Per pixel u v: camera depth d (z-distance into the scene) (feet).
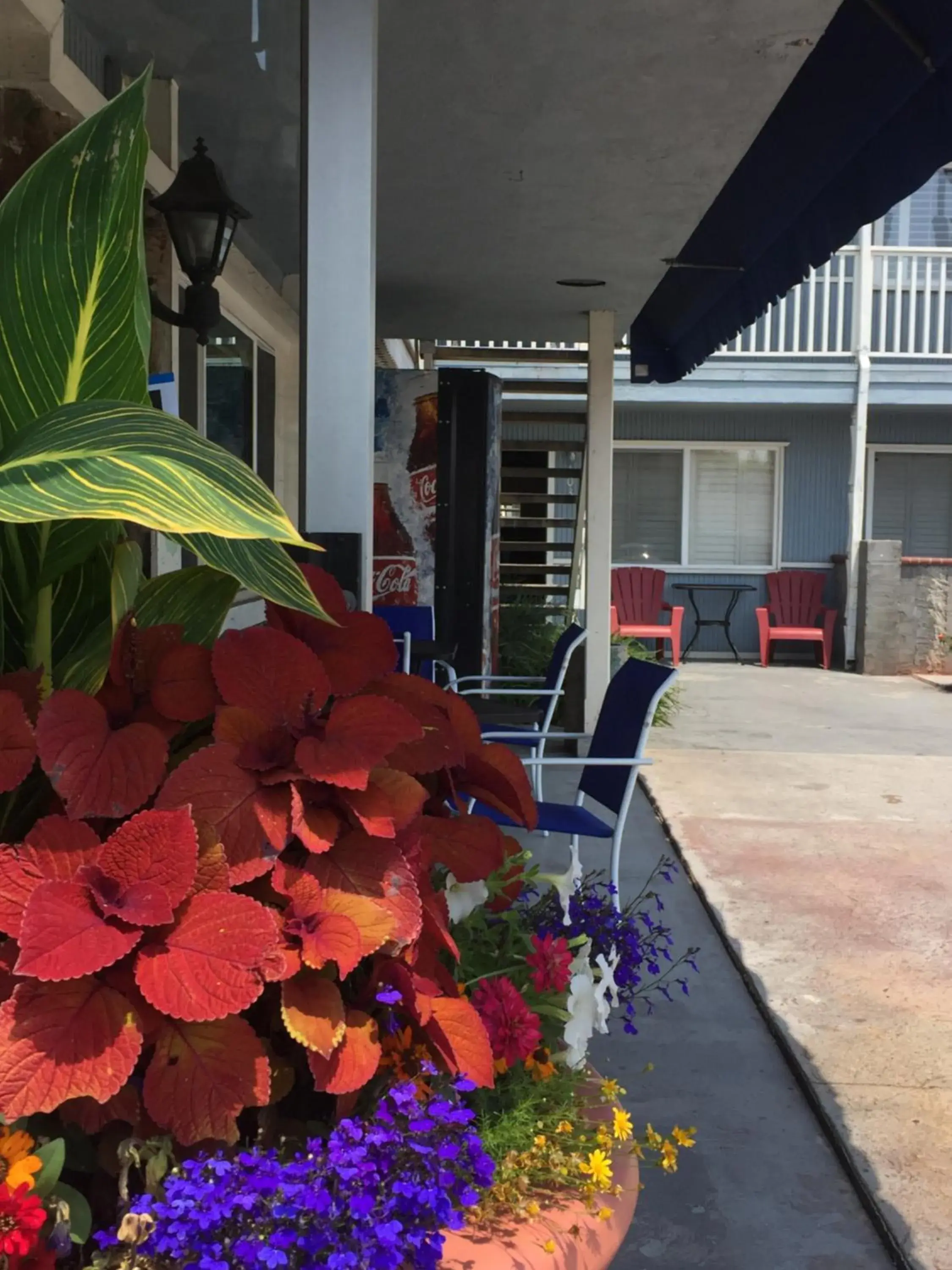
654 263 16.37
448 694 4.62
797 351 33.68
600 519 19.97
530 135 11.50
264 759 3.75
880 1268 6.62
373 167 6.75
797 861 14.21
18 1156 3.00
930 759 20.80
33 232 3.73
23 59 7.45
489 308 19.47
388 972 3.72
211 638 4.31
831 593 36.27
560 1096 4.29
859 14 8.75
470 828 4.39
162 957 3.21
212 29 8.11
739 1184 7.41
